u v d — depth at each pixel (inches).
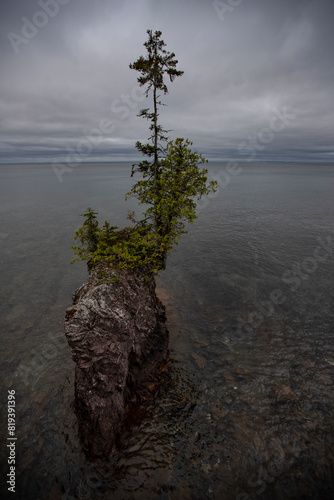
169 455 430.9
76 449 441.4
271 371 590.2
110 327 469.7
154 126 583.2
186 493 384.5
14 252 1360.7
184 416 492.4
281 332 717.9
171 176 582.2
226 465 415.2
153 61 546.9
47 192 3516.2
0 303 895.7
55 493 389.4
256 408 504.4
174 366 606.9
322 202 2655.0
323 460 415.8
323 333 709.3
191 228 1752.0
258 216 2063.2
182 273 1088.8
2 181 5374.0
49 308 865.5
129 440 451.8
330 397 521.3
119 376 470.3
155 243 576.7
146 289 593.0
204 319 781.9
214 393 538.6
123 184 4505.4
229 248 1371.8
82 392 446.3
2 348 684.1
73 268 1171.3
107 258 539.8
